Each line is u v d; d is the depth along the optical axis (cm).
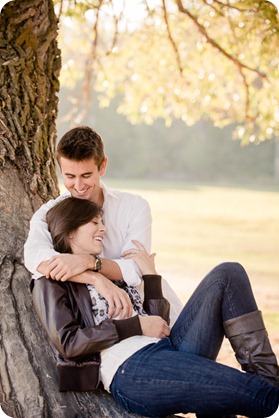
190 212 1962
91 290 309
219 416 293
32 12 411
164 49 868
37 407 302
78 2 666
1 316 329
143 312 324
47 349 325
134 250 340
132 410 297
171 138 3569
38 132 398
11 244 355
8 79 396
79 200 325
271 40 763
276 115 879
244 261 1106
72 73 914
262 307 716
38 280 307
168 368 286
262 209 2083
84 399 305
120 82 938
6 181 371
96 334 291
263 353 297
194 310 305
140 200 357
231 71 867
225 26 809
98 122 3462
